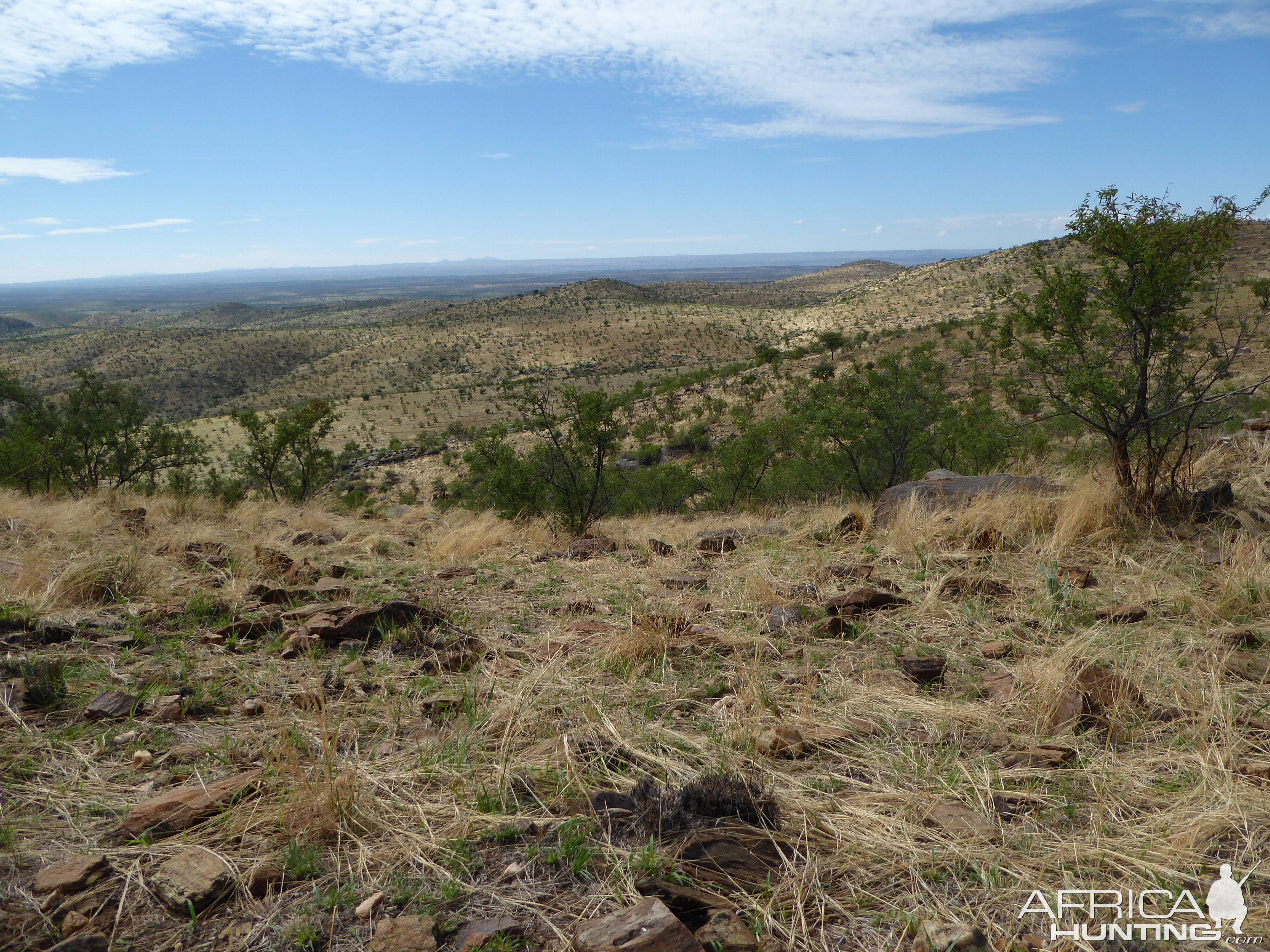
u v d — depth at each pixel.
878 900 1.93
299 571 5.41
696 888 1.93
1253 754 2.59
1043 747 2.67
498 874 2.01
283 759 2.52
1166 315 6.30
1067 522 5.68
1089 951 1.70
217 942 1.73
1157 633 3.81
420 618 4.14
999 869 2.00
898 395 15.02
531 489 10.15
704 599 4.75
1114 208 6.38
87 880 1.89
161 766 2.56
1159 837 2.13
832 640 3.95
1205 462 6.95
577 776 2.46
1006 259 173.25
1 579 4.49
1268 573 4.36
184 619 4.22
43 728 2.79
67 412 16.94
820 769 2.62
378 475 62.94
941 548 5.68
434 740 2.77
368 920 1.82
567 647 3.84
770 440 17.86
